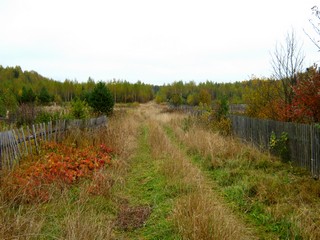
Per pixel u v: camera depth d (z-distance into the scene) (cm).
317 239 356
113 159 768
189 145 977
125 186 591
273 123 809
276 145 779
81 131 982
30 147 729
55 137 877
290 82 931
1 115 1488
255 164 712
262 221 428
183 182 568
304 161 659
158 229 409
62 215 436
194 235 353
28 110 1418
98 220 424
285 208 442
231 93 6222
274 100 1047
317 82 659
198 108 2092
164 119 2005
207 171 704
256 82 1223
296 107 755
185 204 441
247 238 373
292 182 565
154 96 8988
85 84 7569
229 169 680
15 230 353
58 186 531
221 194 549
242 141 1045
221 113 1345
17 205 456
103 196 507
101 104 1709
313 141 616
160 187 575
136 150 967
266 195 499
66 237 352
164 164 699
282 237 380
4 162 609
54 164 643
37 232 359
